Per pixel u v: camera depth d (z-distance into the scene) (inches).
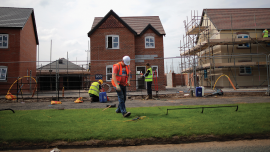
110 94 560.1
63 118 195.9
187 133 139.1
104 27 733.9
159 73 764.0
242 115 197.5
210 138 136.7
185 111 230.2
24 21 748.0
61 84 1019.9
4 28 705.6
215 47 818.2
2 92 671.8
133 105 317.1
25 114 224.5
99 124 167.2
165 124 163.9
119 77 213.2
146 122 172.6
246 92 495.2
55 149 121.1
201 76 879.1
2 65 689.6
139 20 893.8
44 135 136.9
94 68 716.7
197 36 950.4
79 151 122.3
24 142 128.5
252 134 139.6
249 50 784.9
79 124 167.6
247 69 763.4
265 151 120.1
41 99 450.0
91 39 730.2
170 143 133.7
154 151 121.7
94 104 346.0
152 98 420.5
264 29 779.4
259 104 282.4
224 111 225.0
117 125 162.9
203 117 191.3
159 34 778.8
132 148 126.3
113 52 728.3
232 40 717.3
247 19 835.4
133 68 721.0
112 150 123.5
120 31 735.1
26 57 778.2
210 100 370.9
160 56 774.5
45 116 208.7
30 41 831.1
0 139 129.6
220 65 700.7
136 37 778.2
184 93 512.7
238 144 131.2
